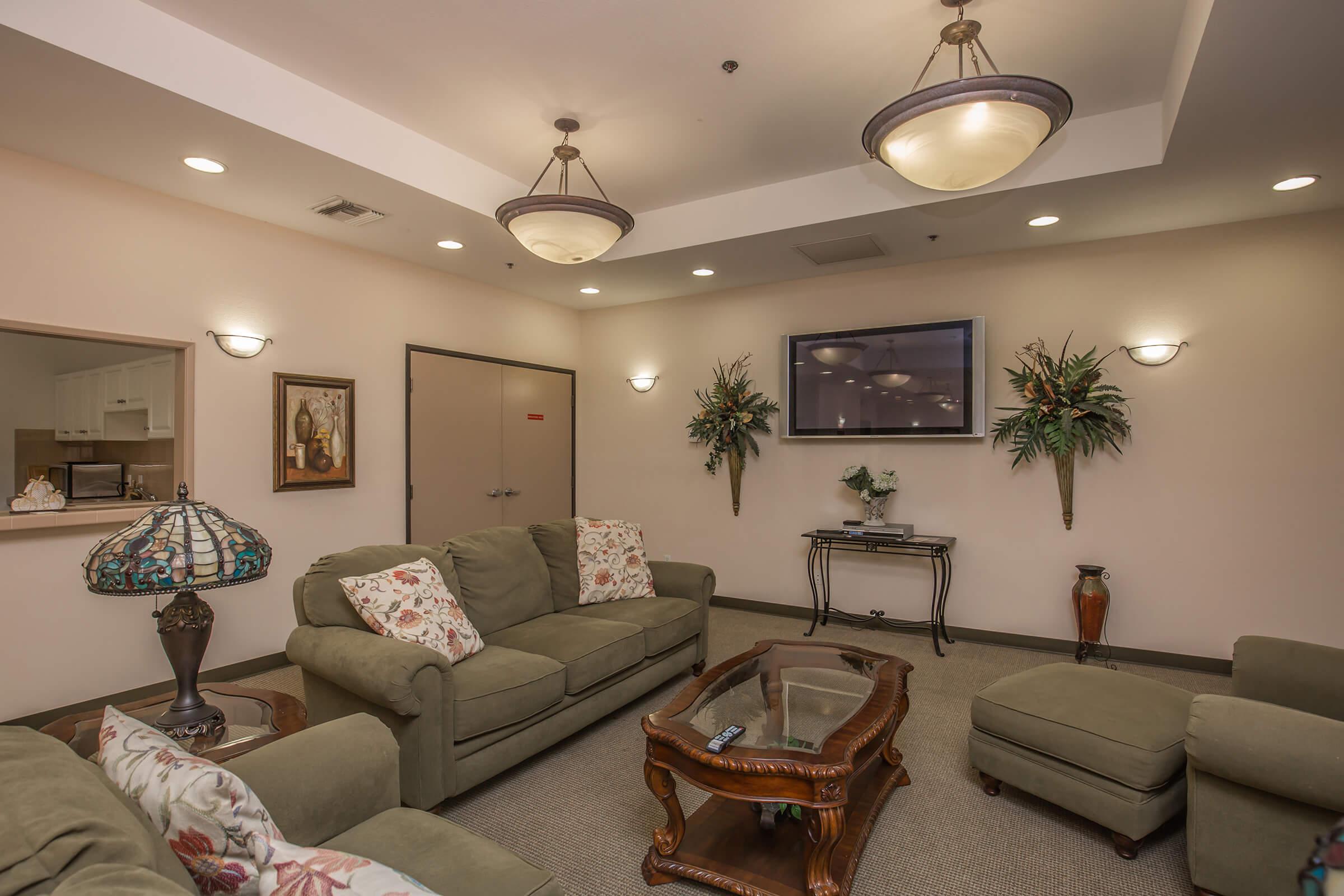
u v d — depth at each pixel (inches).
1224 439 148.8
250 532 75.0
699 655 148.6
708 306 218.4
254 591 148.3
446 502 192.4
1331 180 124.3
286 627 154.1
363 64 107.0
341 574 103.7
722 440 209.0
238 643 145.4
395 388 179.2
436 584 108.1
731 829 85.4
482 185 143.6
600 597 142.9
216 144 111.2
